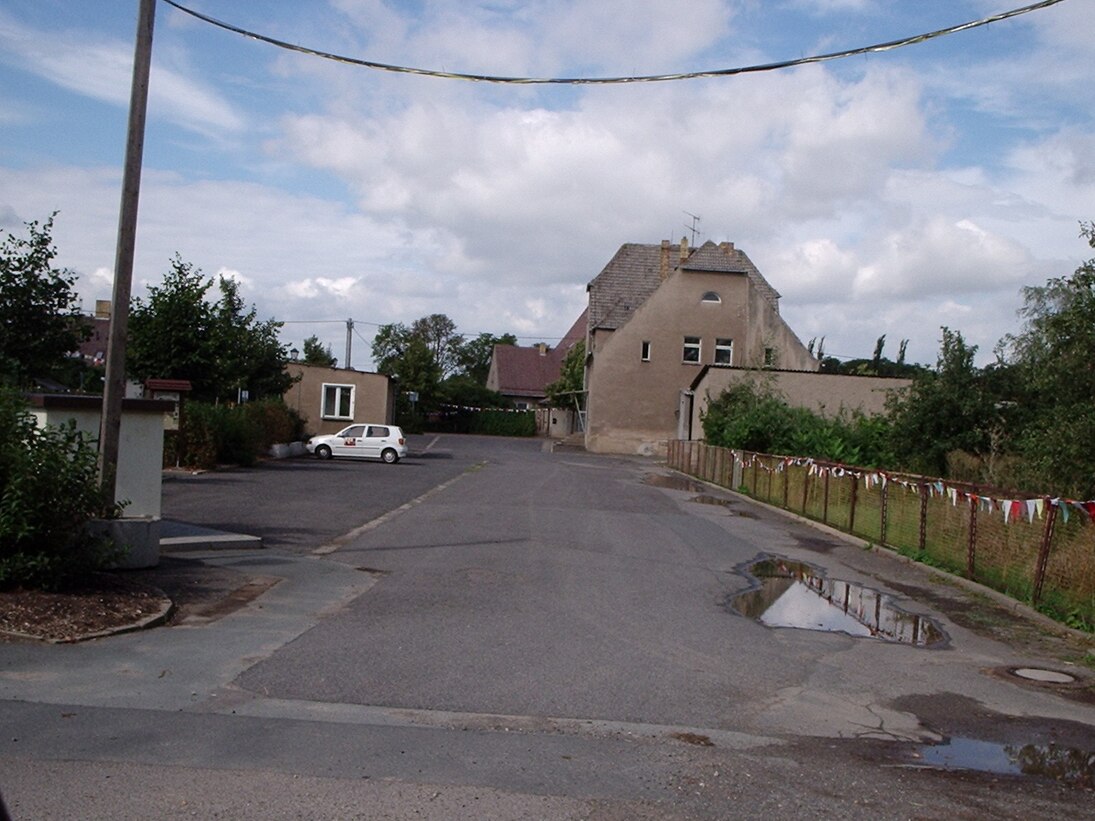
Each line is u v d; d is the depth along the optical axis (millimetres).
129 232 11375
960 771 5926
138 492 12930
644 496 25922
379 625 9336
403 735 6059
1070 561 10969
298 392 44406
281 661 7801
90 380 30766
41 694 6590
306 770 5297
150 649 8023
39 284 19812
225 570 11852
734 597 11961
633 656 8570
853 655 9125
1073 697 7922
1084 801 5465
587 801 5031
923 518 15523
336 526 16688
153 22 11578
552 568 13156
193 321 28500
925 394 23500
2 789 4805
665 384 51656
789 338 51875
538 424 83438
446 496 23156
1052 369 13062
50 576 9070
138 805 4684
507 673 7750
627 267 60594
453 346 116562
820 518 21016
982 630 10664
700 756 5922
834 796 5316
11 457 8898
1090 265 12758
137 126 11453
